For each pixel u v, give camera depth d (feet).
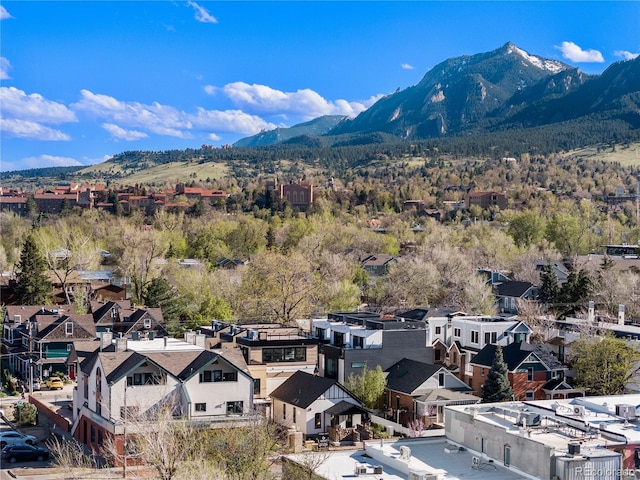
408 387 260.83
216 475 150.10
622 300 399.03
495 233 647.15
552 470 142.00
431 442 175.22
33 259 434.71
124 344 241.55
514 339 315.78
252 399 230.48
